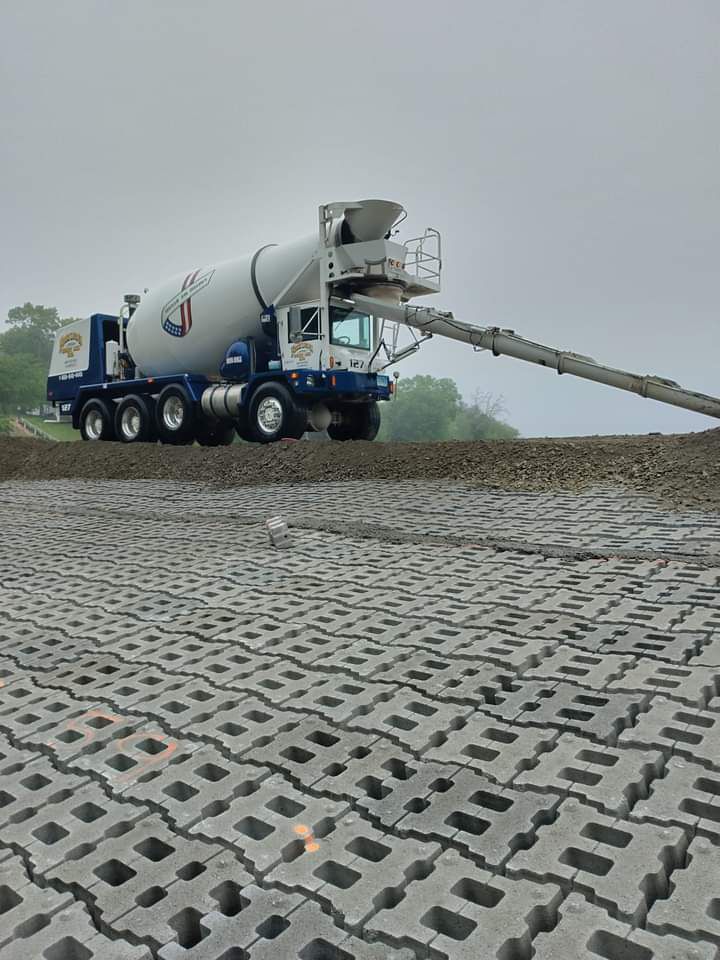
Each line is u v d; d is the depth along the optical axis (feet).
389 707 11.46
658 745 9.60
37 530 30.35
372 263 41.60
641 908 6.86
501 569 19.13
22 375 214.28
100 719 11.80
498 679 12.23
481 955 6.39
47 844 8.63
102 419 56.34
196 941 7.22
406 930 6.75
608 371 36.63
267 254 45.80
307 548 23.00
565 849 7.77
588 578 17.74
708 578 16.89
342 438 49.80
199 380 50.29
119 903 7.45
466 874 7.53
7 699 12.91
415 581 18.49
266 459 41.93
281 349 44.86
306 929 6.93
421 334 43.11
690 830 7.95
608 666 12.27
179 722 11.43
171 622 16.61
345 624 15.55
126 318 55.67
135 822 8.95
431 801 8.85
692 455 30.40
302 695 12.14
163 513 32.09
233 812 8.91
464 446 38.34
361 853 8.18
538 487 30.53
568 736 10.10
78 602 18.79
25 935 7.23
